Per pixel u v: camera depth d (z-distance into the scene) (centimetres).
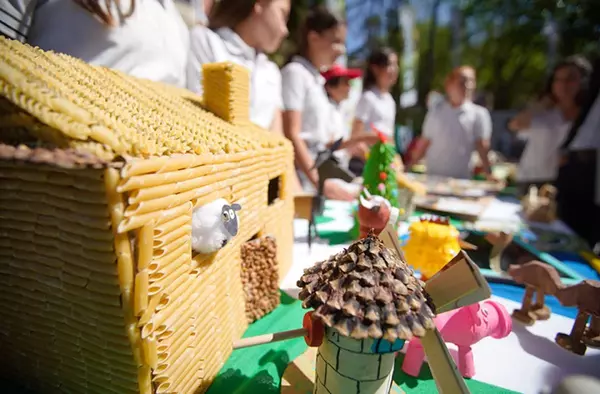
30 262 54
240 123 106
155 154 49
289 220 120
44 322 57
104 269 48
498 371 78
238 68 101
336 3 358
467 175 296
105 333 52
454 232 91
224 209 60
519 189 268
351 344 52
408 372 76
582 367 80
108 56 106
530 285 96
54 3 99
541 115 258
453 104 287
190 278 59
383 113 258
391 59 257
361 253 53
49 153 42
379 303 49
